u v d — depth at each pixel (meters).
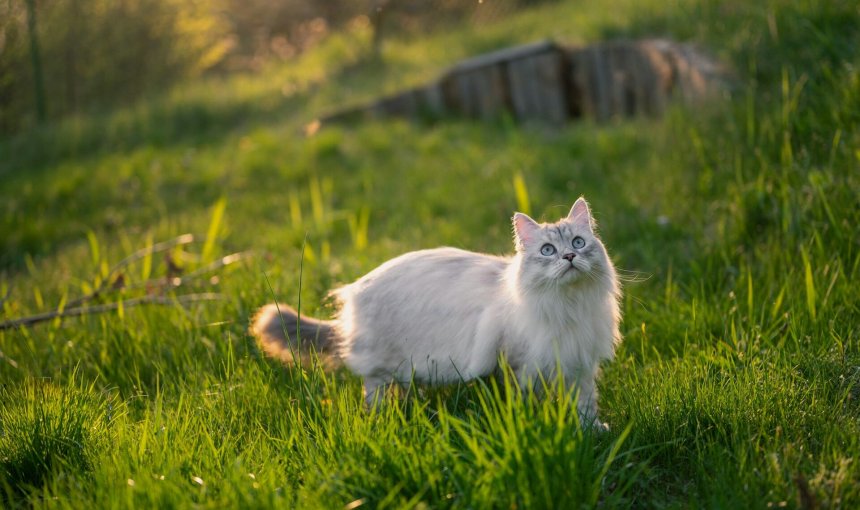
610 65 9.55
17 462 3.29
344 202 8.40
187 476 3.06
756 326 4.01
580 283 3.47
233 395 3.74
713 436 3.29
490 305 3.64
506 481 2.72
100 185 9.85
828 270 4.36
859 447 3.00
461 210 7.49
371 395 3.85
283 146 10.27
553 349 3.49
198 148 11.22
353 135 10.38
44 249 8.11
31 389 3.82
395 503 2.76
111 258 6.96
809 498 2.70
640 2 10.27
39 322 5.29
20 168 11.58
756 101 6.14
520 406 3.04
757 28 7.06
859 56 5.83
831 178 4.85
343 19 17.62
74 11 14.66
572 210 3.69
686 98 7.68
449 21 15.53
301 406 3.51
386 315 3.79
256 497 2.80
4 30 13.12
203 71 18.67
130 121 12.78
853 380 3.50
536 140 9.17
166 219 8.30
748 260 4.86
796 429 3.21
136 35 15.75
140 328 4.89
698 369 3.68
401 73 12.49
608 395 3.84
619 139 8.03
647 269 5.32
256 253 6.39
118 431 3.40
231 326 4.73
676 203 5.98
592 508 2.75
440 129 10.23
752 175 5.49
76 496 2.94
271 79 14.59
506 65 10.54
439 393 3.78
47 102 14.42
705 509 2.86
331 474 2.87
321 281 5.51
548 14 12.89
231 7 19.06
